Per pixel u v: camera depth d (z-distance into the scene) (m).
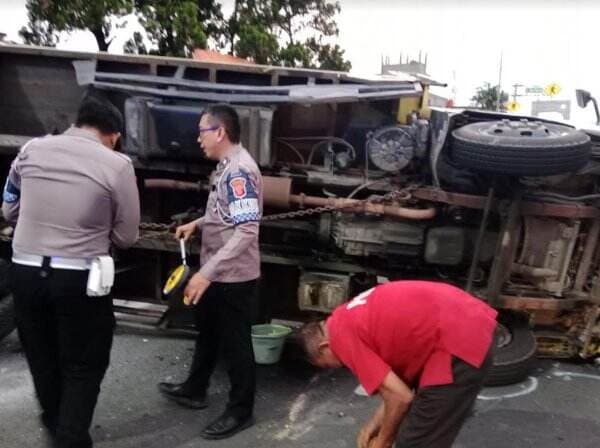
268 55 15.62
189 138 3.88
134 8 14.11
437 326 2.18
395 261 4.15
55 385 2.89
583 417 3.75
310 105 4.07
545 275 4.09
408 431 2.21
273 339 4.11
